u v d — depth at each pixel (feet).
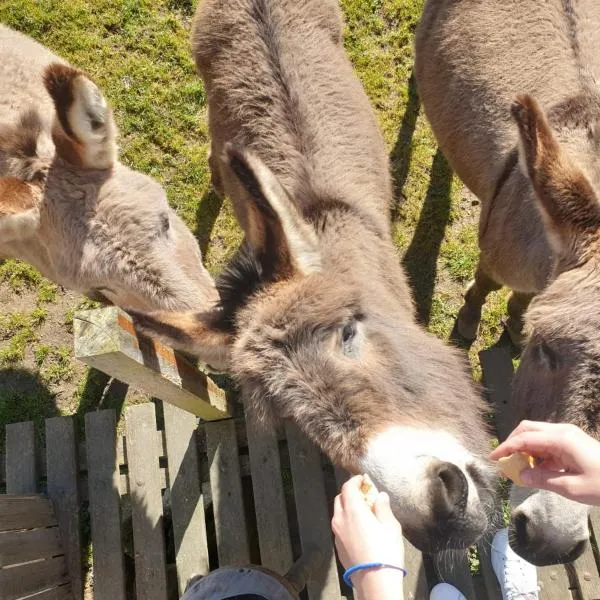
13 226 4.38
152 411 5.27
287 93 4.82
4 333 6.16
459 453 3.51
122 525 5.15
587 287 3.55
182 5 7.04
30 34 7.02
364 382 3.49
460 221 6.27
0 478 5.42
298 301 3.63
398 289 4.57
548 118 4.53
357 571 2.97
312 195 4.45
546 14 4.73
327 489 5.10
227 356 3.82
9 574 4.24
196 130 6.73
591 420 3.36
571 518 3.60
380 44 6.76
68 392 5.97
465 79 5.05
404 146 6.50
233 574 4.18
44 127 4.76
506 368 5.32
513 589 4.65
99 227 4.48
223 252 6.38
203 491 5.17
